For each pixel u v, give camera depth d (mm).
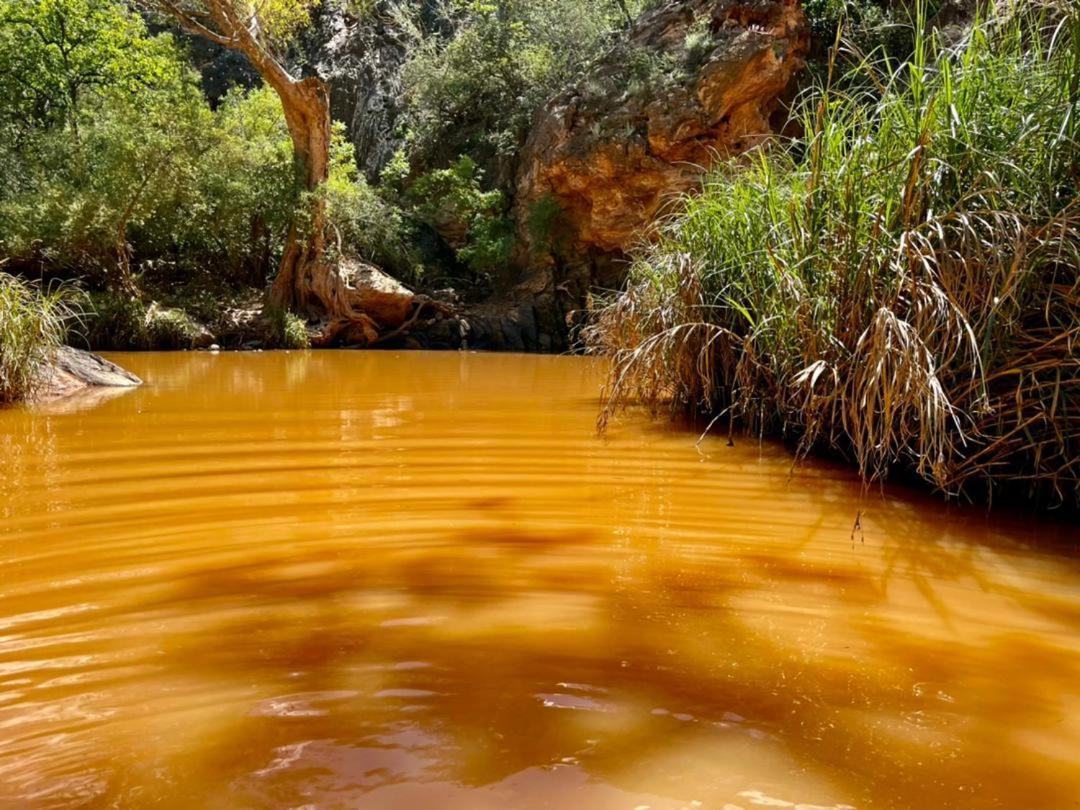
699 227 3443
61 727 805
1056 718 868
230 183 13180
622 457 2525
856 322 2297
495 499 1923
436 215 16188
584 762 743
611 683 926
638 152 13180
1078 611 1232
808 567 1434
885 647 1068
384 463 2375
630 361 3113
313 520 1695
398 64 19469
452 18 20516
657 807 669
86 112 14398
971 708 887
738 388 3150
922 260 2002
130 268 12969
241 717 829
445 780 706
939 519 1822
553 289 14781
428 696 882
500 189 16172
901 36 5477
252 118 15156
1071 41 2080
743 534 1655
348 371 6910
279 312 12734
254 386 5145
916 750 788
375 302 13438
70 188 12062
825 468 2402
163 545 1497
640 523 1719
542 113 15164
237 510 1777
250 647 1020
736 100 12492
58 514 1728
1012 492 2066
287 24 15727
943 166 2148
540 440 2848
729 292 3197
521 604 1203
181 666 958
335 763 734
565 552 1490
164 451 2551
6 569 1345
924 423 1933
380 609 1170
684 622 1144
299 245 13336
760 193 3109
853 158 2420
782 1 12664
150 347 11422
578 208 14695
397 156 16953
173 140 12531
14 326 4086
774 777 726
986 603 1261
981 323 2033
